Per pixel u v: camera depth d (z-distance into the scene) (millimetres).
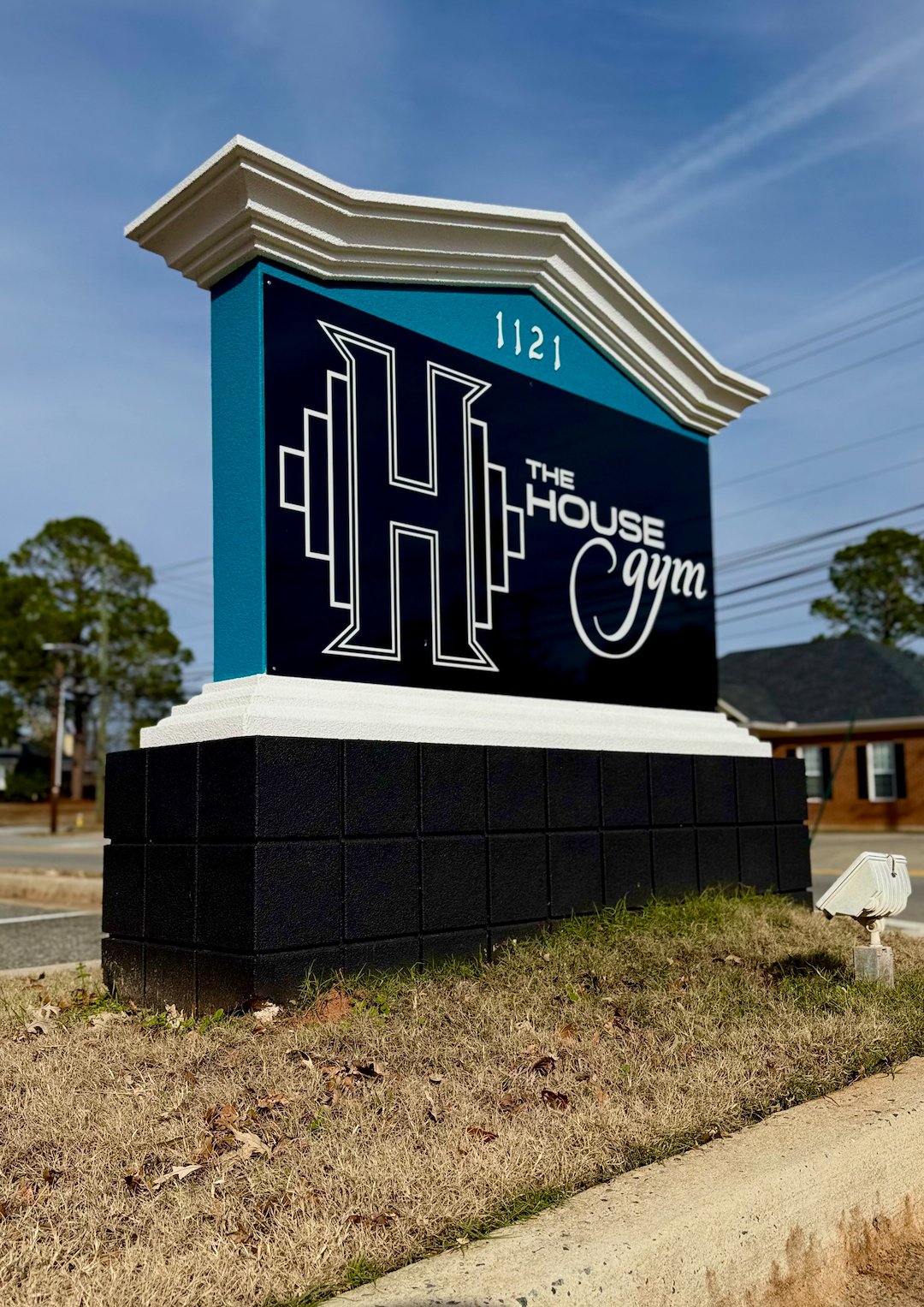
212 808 4895
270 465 5254
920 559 48156
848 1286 3230
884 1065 4242
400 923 5195
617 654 7148
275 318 5395
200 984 4883
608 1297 2566
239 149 5016
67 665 54062
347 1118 3469
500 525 6430
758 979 5227
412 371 6023
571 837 6180
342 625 5445
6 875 16797
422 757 5414
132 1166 3145
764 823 7609
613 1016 4605
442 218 5957
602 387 7348
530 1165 3141
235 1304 2447
